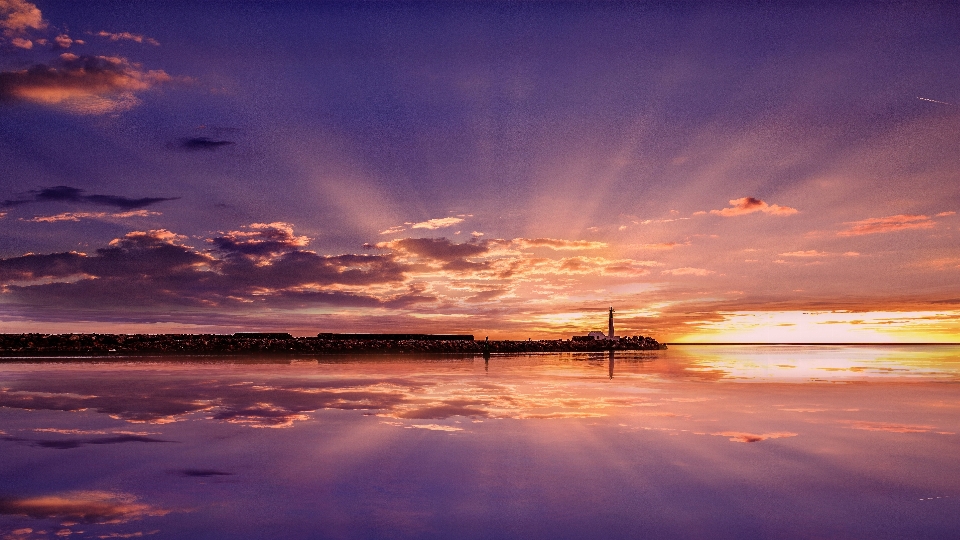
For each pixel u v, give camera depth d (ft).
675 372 85.15
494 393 53.78
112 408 42.83
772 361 128.67
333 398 49.19
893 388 60.80
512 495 22.39
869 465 26.96
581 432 34.47
